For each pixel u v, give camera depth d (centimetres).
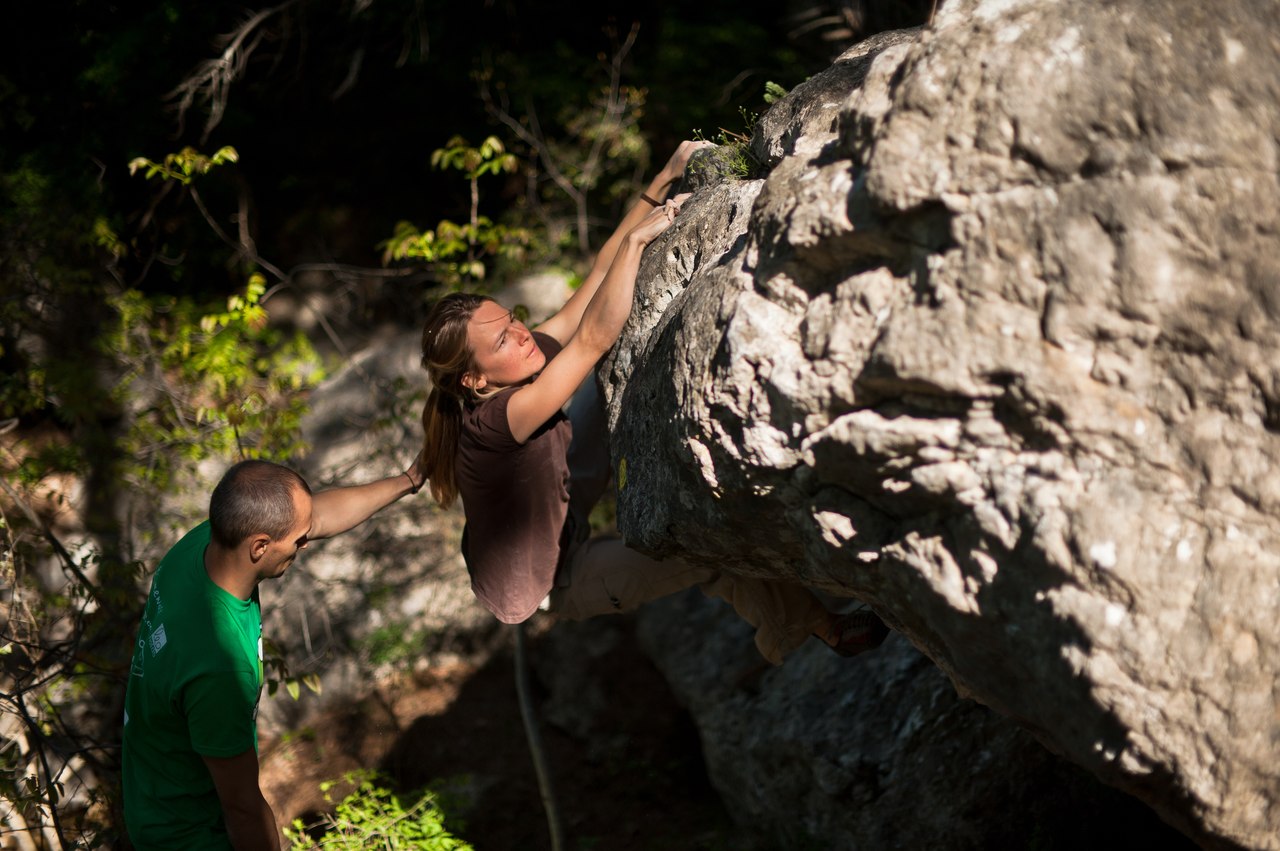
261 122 1072
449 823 600
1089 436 184
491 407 298
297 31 1055
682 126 1045
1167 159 178
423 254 723
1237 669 184
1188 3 184
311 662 771
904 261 201
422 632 784
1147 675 181
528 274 975
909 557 209
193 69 992
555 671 753
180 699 291
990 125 186
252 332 848
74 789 620
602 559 336
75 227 888
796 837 539
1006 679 209
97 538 788
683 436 242
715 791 660
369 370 856
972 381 189
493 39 1111
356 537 799
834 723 529
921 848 468
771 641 333
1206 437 182
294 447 725
